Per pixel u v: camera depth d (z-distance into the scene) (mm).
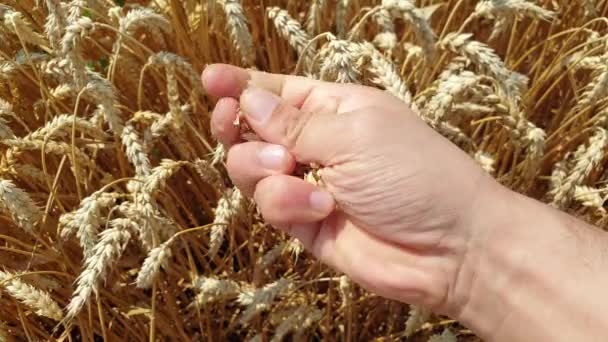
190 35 342
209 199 354
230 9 292
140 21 291
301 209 265
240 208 296
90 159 313
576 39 390
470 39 404
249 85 285
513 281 257
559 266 250
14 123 333
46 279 284
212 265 349
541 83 338
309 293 323
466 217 255
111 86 271
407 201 253
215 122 285
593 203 308
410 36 377
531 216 257
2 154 304
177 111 291
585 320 247
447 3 374
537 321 255
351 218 277
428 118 286
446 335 275
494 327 268
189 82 350
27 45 340
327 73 294
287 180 264
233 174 279
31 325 302
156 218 265
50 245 309
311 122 258
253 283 312
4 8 286
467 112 313
